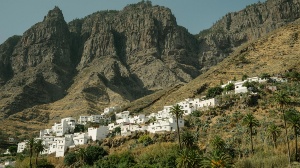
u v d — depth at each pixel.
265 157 136.50
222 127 168.88
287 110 167.25
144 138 175.50
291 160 133.12
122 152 166.50
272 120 164.12
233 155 144.12
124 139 184.50
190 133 161.38
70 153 184.50
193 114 192.00
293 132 149.88
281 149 140.38
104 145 186.12
